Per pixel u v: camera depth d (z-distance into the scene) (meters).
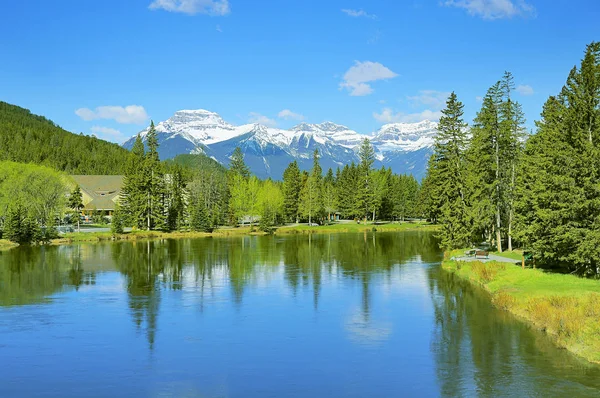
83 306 37.72
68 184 111.88
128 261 64.38
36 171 101.56
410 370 23.31
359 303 38.06
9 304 38.44
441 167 75.88
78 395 20.95
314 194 142.50
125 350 26.88
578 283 37.19
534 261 47.25
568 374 22.03
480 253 58.28
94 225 126.75
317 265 60.31
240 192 133.75
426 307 36.22
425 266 58.72
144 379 22.67
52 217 98.31
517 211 52.75
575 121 41.94
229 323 32.44
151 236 107.62
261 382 22.14
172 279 50.12
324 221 150.00
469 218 64.50
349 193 157.12
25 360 25.38
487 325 30.53
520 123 64.94
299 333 29.97
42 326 31.89
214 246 86.00
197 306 37.56
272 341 28.33
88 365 24.56
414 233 120.88
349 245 87.62
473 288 43.22
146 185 115.38
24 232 87.75
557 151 42.09
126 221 116.75
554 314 28.86
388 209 161.38
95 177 167.25
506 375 22.16
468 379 21.89
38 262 63.34
